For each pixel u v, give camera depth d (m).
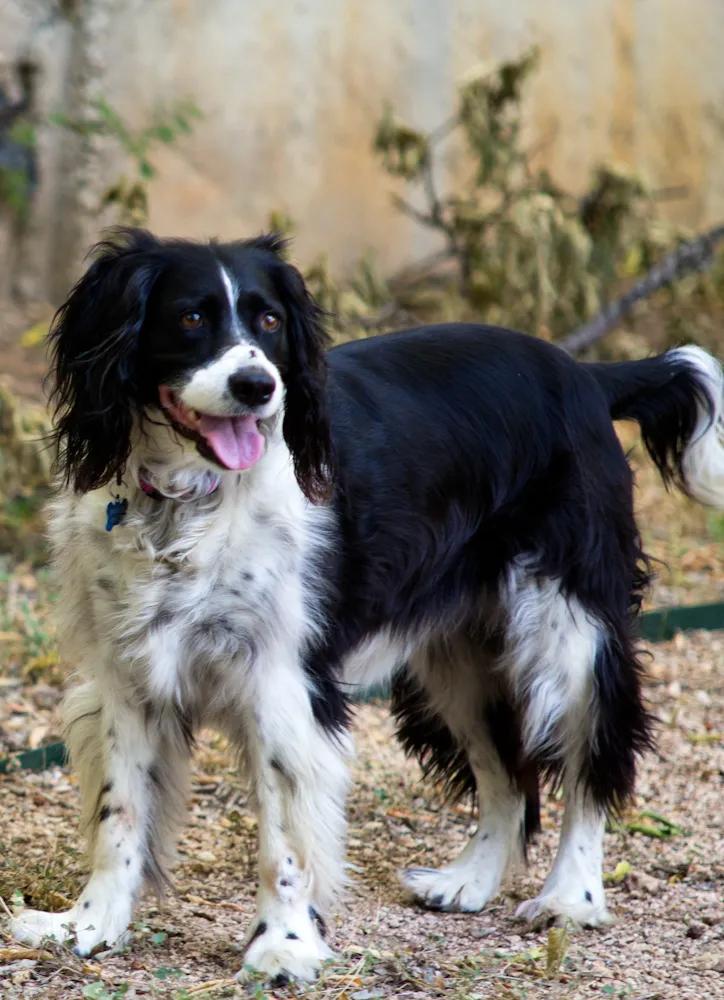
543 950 7.05
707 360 8.62
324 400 6.86
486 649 8.19
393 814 9.09
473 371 7.84
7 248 17.23
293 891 6.79
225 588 6.71
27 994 6.17
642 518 15.08
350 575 7.13
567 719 7.84
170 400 6.57
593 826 7.85
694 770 9.91
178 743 7.11
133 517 6.69
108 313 6.63
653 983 6.75
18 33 16.72
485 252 16.27
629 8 20.17
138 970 6.60
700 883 8.19
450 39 18.98
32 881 7.41
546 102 19.73
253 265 6.73
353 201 18.66
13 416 13.12
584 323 16.17
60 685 10.56
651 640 12.49
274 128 18.12
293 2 18.02
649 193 16.83
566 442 7.91
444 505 7.60
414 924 7.59
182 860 8.11
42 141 17.08
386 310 16.62
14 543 13.15
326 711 6.98
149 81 17.38
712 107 21.06
